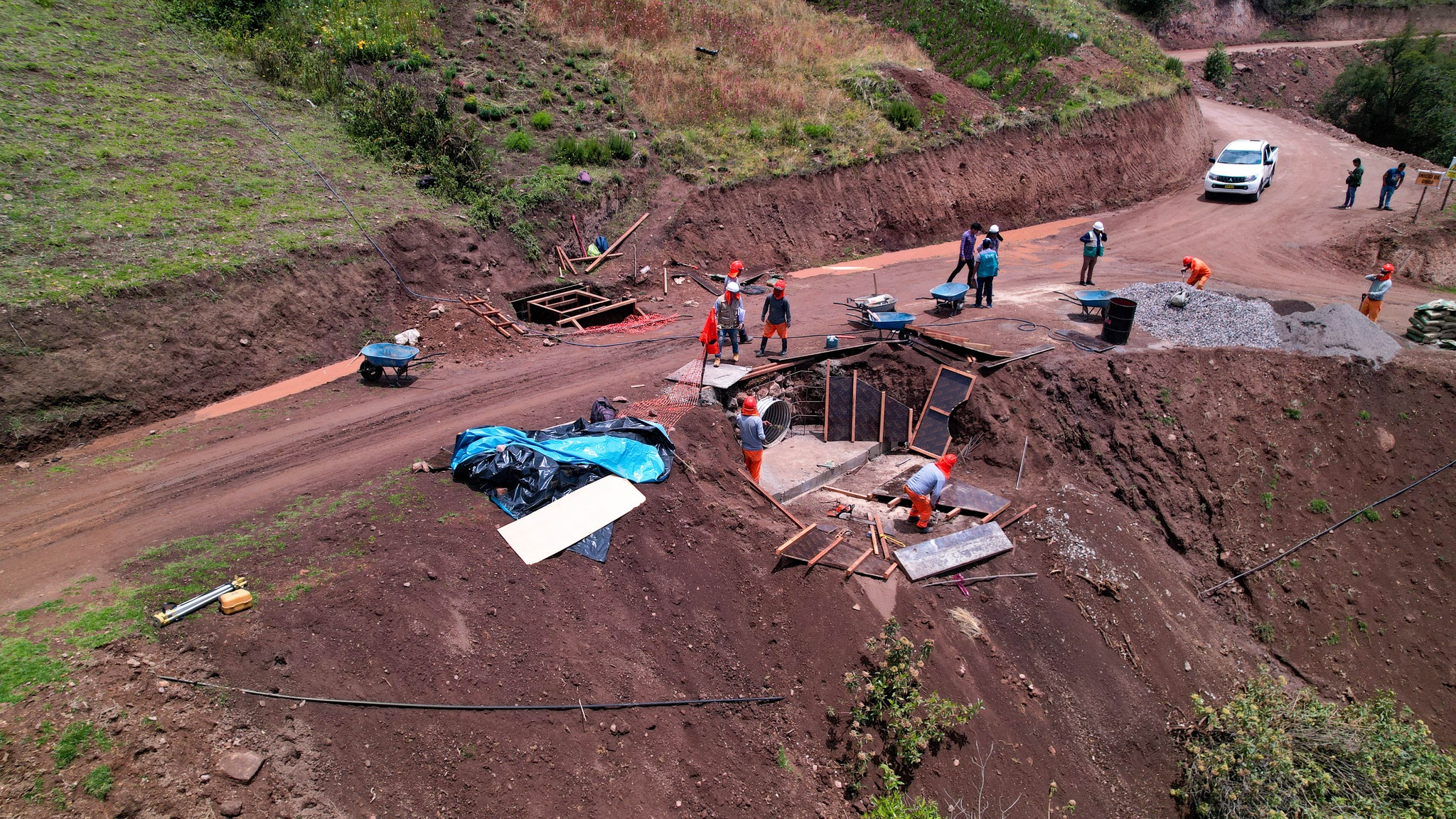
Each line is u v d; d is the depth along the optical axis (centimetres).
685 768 870
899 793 905
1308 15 5544
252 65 2072
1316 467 1515
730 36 2900
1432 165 3095
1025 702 1058
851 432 1483
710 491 1159
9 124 1545
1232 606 1334
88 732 655
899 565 1136
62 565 841
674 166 2231
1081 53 3338
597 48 2583
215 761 686
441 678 819
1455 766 1030
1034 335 1642
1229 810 984
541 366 1488
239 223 1520
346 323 1503
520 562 948
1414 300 1995
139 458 1105
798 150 2384
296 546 896
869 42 3141
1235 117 3916
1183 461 1443
